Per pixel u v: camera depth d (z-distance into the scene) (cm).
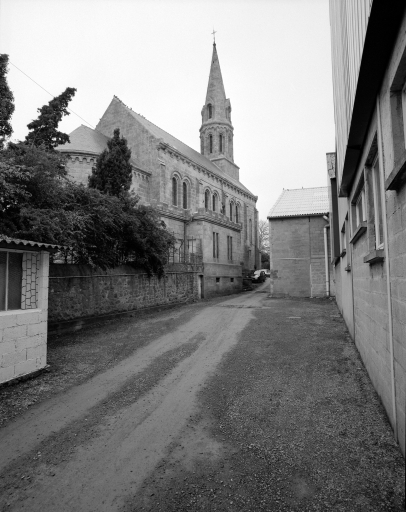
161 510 318
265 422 487
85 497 338
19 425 497
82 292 1292
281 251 2617
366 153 548
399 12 309
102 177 1633
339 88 743
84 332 1200
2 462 402
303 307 1850
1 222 913
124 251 1644
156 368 771
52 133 1384
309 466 375
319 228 2555
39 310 712
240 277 3353
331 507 311
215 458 402
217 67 5025
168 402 577
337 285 1755
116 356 874
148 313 1711
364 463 373
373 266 559
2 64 980
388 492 325
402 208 347
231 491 341
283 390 605
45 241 955
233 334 1130
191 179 3359
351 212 855
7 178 902
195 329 1243
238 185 4494
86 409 552
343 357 788
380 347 512
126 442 445
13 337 650
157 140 2970
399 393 391
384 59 376
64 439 455
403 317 363
